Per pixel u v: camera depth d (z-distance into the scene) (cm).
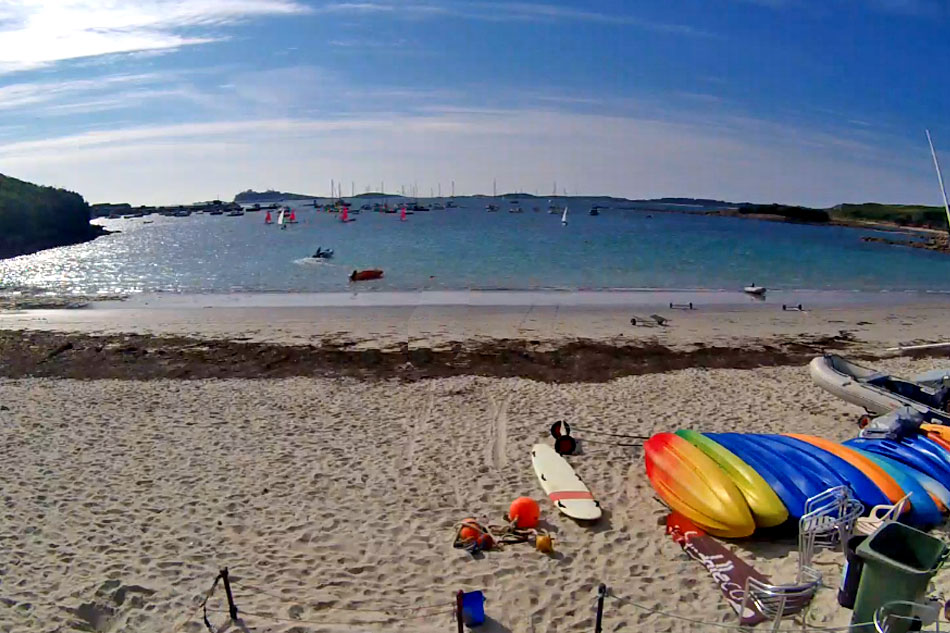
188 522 778
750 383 1408
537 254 4166
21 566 682
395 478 905
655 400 1266
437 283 2981
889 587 479
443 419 1147
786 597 562
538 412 1184
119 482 885
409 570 684
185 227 8462
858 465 819
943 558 523
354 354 1658
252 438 1053
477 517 798
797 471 809
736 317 2175
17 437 1053
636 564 697
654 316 2139
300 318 2131
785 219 10131
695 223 8819
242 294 2692
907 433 915
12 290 2941
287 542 736
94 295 2709
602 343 1791
